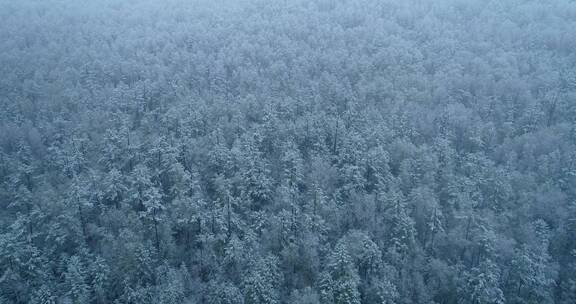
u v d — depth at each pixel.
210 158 77.25
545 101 99.88
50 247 63.22
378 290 56.09
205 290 57.06
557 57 124.12
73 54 130.00
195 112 89.75
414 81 110.56
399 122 91.19
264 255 62.06
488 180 75.19
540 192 73.62
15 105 100.00
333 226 68.00
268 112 88.00
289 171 73.19
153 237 64.94
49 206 66.19
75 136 83.56
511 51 127.00
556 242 68.50
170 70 119.81
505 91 106.31
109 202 71.31
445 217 71.38
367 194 72.25
